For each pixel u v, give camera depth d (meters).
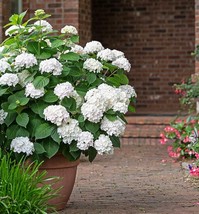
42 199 5.59
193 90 10.03
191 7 15.89
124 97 6.34
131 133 12.32
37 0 12.17
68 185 6.45
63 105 6.09
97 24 16.23
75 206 6.82
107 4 16.20
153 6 16.03
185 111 14.20
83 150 6.15
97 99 6.03
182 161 10.01
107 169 9.42
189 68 15.94
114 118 6.16
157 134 12.23
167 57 16.02
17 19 6.40
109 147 6.08
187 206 6.85
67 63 6.39
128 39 16.17
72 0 12.12
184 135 9.93
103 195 7.51
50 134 6.00
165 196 7.44
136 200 7.20
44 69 6.02
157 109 15.58
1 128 6.20
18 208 5.32
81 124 6.11
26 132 6.06
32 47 6.26
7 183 5.39
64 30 6.46
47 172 6.25
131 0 16.11
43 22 6.55
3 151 6.15
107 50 6.53
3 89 6.04
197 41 11.71
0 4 11.55
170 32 15.99
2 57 6.41
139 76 16.14
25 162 6.10
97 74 6.57
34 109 6.07
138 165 9.79
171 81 16.00
